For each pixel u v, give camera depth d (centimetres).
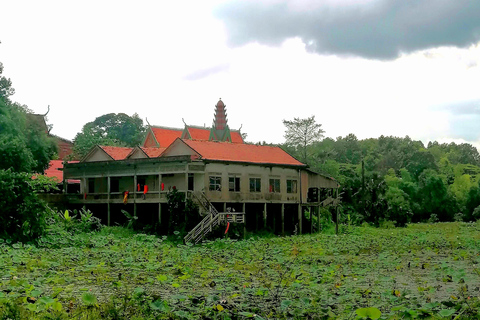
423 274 2167
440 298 1555
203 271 2205
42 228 3462
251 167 4672
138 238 3869
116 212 4875
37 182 4497
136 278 1930
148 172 4447
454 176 11306
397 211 7775
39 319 1198
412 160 11394
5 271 2020
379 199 7325
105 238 3684
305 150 8525
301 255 3064
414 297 1529
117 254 2822
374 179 7706
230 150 4784
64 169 5122
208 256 2906
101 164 4766
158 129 6919
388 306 1380
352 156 12800
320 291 1602
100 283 1825
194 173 4331
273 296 1557
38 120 6141
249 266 2372
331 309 1359
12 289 1522
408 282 1927
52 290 1630
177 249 3272
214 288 1734
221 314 1267
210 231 3934
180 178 4525
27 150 4600
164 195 4306
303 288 1716
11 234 3378
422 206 9031
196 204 4147
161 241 3809
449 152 17062
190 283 1841
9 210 3350
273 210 4925
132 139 10812
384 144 13525
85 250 3066
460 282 1888
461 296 1558
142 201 4447
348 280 1964
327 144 11000
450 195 9281
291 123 8675
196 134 7056
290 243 3888
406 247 3628
